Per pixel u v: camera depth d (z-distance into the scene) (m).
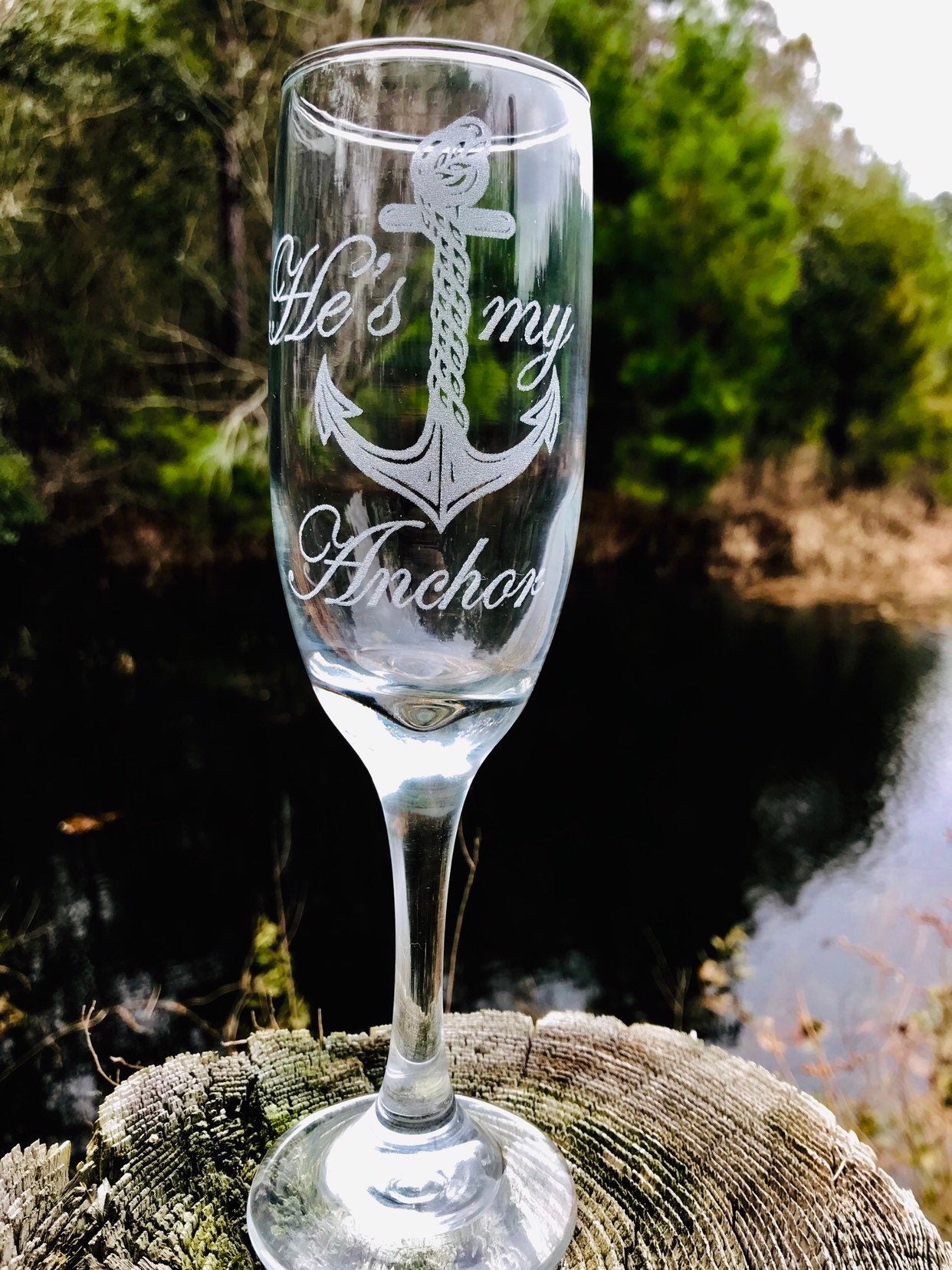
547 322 0.17
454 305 0.16
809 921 0.71
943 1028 0.56
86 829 0.78
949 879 0.76
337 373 0.16
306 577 0.18
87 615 1.06
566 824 0.83
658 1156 0.24
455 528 0.17
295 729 0.94
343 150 0.16
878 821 0.84
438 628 0.17
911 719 1.00
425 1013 0.22
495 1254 0.20
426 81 0.16
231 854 0.76
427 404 0.16
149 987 0.63
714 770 0.91
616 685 1.06
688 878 0.76
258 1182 0.22
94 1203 0.22
